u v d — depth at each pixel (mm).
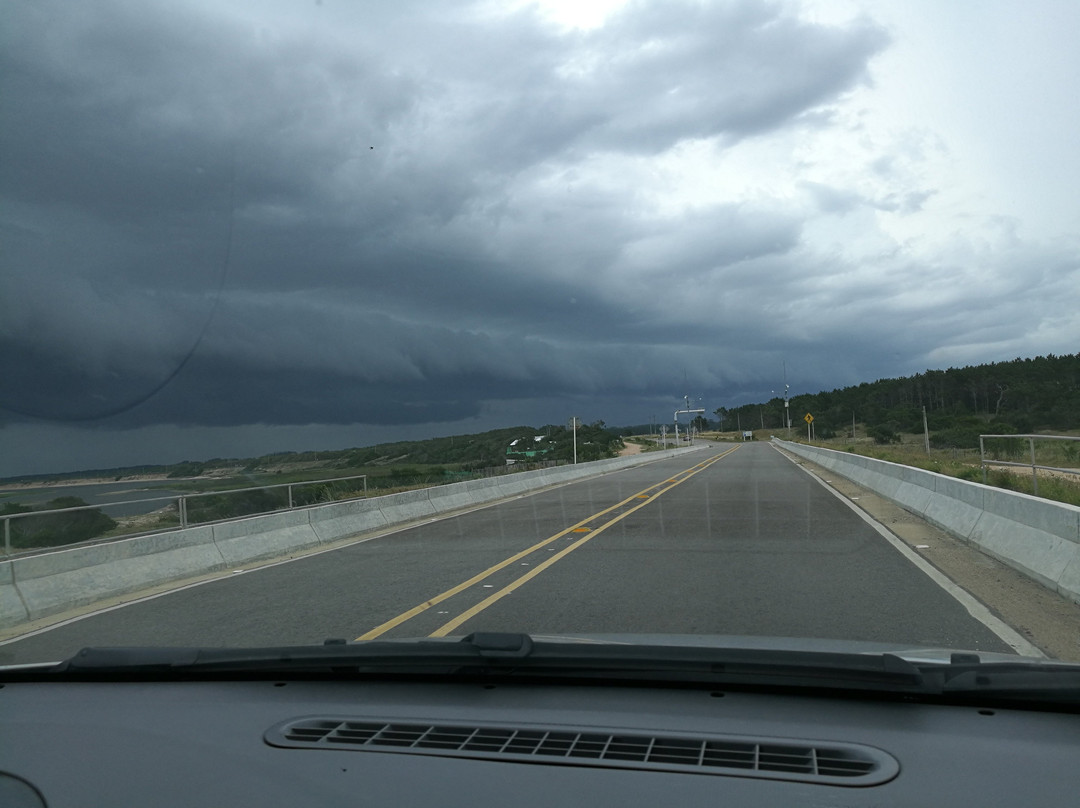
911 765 2791
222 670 3908
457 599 9031
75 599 10117
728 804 2529
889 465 20953
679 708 3371
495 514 20297
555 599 8727
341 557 13477
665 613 7789
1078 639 6594
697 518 16766
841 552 11578
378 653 3754
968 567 10219
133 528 21281
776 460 49875
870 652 3672
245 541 13641
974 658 3531
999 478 18062
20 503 21109
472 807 2564
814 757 2857
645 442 155625
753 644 3871
